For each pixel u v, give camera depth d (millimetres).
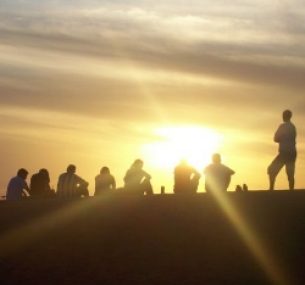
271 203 34750
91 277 28781
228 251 30391
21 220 33906
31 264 29875
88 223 33062
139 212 33969
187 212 33719
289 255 30094
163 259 29781
